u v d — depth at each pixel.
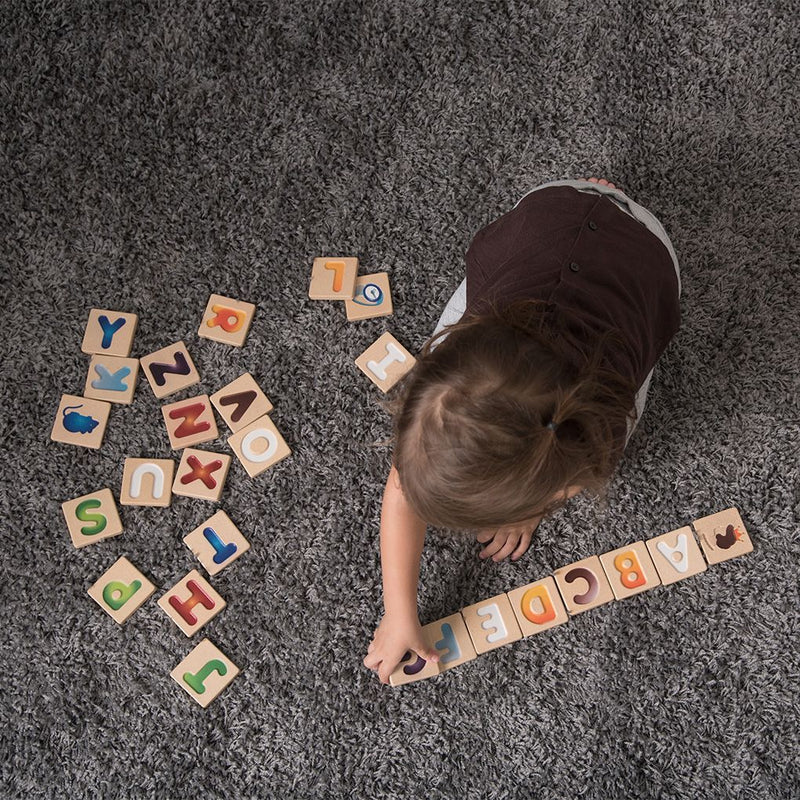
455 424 0.74
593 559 1.14
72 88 1.28
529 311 0.79
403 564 1.01
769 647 1.13
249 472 1.18
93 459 1.20
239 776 1.13
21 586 1.18
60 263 1.25
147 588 1.16
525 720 1.12
